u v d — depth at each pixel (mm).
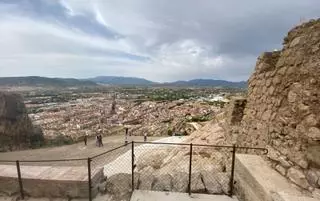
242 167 4012
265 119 4801
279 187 3104
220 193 4238
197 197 4098
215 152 8516
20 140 28594
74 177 4141
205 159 8312
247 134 6098
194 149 9445
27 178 4129
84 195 4051
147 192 4246
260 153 4930
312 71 3209
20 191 4148
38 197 4152
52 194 4117
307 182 2977
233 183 4418
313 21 3451
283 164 3551
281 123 3949
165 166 8820
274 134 4199
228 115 8453
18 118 29609
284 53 4188
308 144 3107
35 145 28781
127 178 4695
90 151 22641
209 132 10977
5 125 27578
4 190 4254
